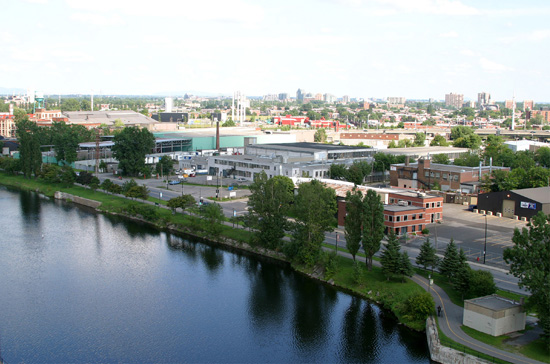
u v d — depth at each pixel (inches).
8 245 5964.6
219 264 5324.8
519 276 3681.1
